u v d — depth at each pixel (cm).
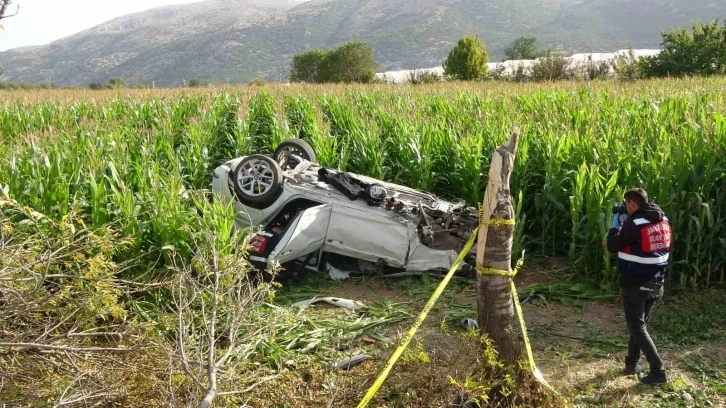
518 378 486
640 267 562
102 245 524
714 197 842
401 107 1828
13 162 848
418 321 475
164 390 435
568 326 698
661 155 860
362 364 585
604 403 540
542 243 924
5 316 426
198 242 726
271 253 754
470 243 511
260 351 587
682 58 3638
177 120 1753
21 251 468
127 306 659
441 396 479
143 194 836
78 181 854
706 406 535
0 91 3428
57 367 441
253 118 1973
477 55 4638
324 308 729
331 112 1969
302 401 514
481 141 1080
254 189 853
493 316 487
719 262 799
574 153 995
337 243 799
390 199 817
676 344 654
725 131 883
